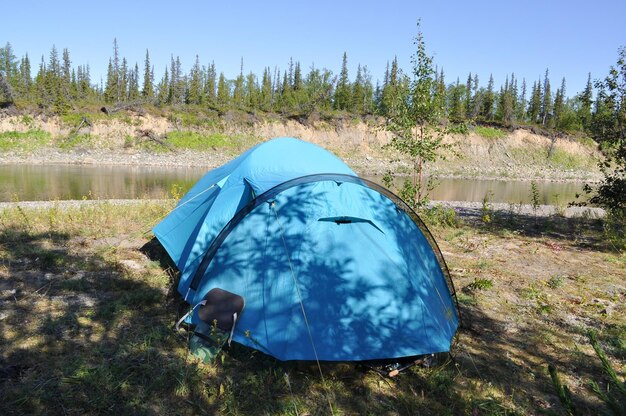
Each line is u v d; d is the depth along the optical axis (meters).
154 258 7.18
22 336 4.44
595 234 11.34
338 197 4.66
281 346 4.03
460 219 12.37
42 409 3.41
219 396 3.73
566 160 58.31
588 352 4.98
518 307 6.18
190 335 4.57
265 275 4.37
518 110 84.38
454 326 4.87
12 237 7.72
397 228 4.81
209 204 6.11
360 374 4.20
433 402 3.86
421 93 11.35
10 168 29.89
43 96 48.88
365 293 4.28
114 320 4.90
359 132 53.56
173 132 45.94
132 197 19.34
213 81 68.06
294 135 51.72
